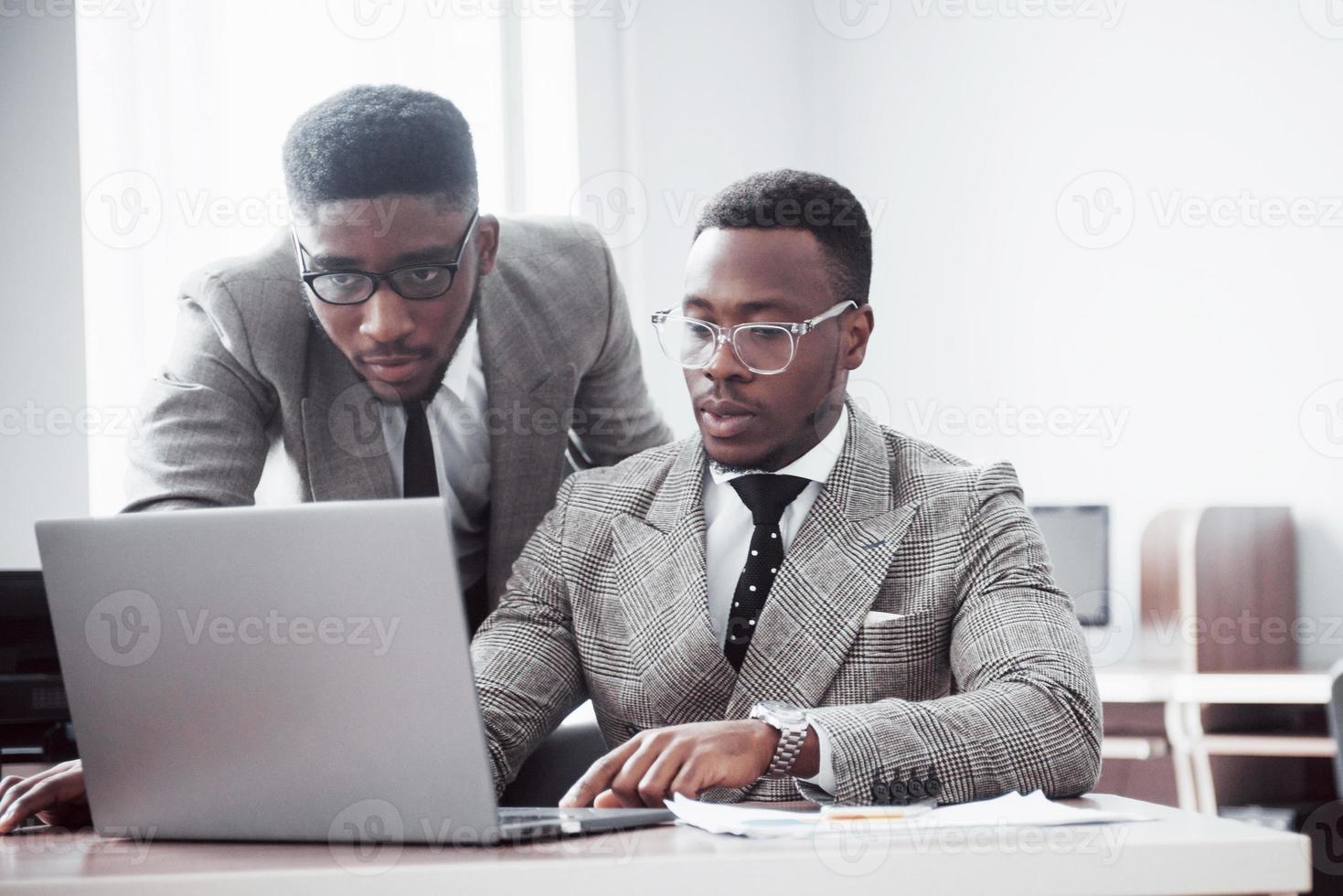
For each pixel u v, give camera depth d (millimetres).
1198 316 2875
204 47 2416
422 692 842
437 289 1661
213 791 922
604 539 1408
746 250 1354
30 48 2209
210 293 1689
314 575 858
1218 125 2846
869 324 1438
